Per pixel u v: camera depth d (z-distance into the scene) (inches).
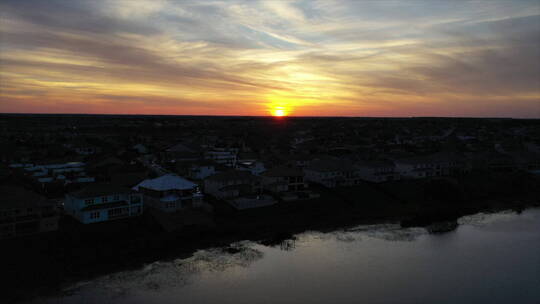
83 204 2822.3
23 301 1907.0
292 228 3137.3
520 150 6358.3
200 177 4542.3
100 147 7421.3
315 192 4111.7
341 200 3954.2
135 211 3031.5
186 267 2352.4
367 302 1987.0
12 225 2482.8
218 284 2145.7
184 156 5639.8
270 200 3609.7
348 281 2212.1
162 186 3203.7
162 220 2950.3
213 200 3582.7
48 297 1953.7
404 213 3686.0
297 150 7381.9
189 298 1985.7
